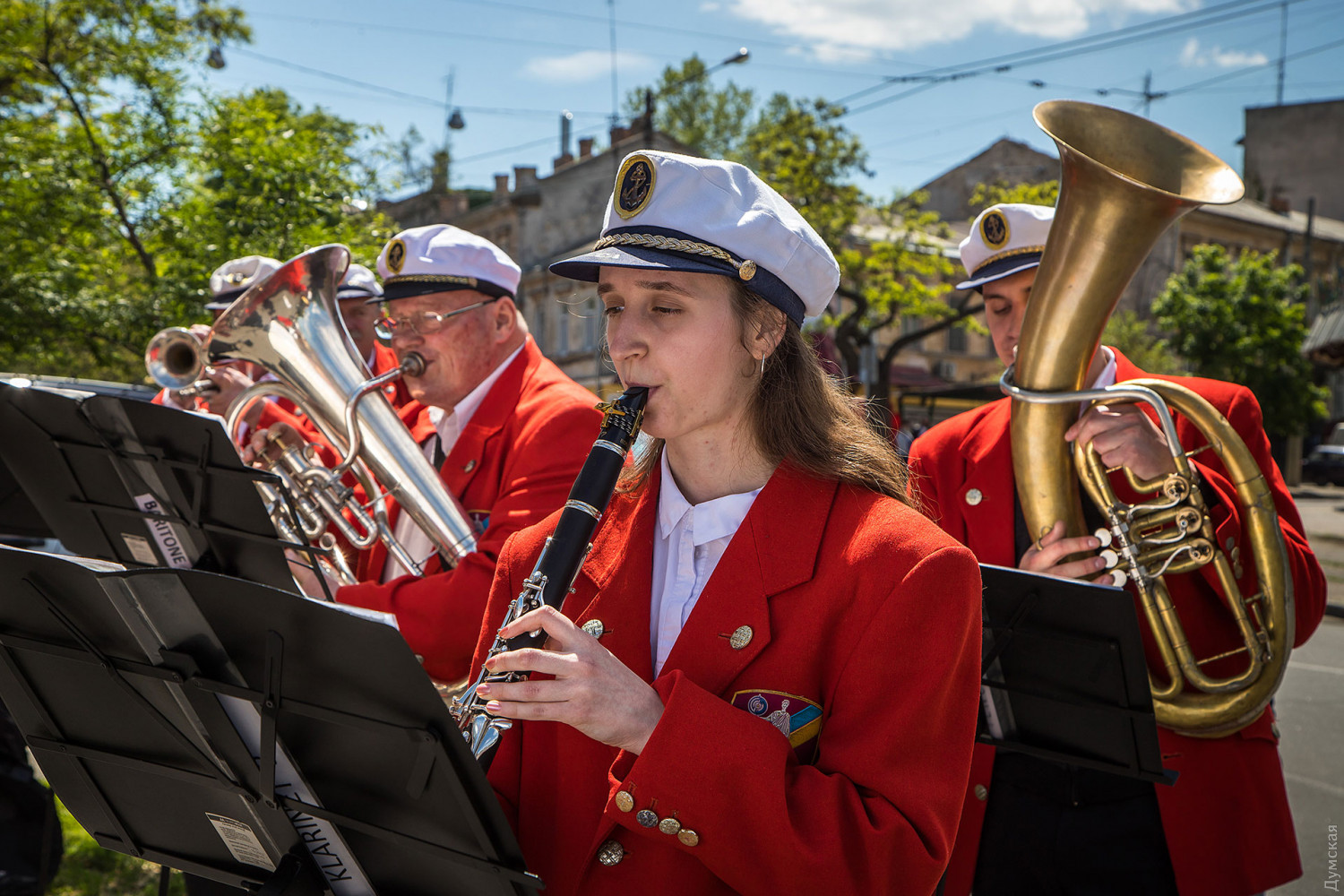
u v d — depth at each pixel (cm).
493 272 287
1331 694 661
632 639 145
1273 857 216
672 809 124
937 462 256
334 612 122
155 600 135
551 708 121
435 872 136
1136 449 213
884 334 2973
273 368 269
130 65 921
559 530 138
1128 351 2720
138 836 161
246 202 562
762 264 142
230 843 154
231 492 217
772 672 135
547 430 268
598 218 3008
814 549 140
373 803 134
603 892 135
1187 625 223
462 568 254
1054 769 222
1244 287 2605
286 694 130
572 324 2898
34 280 847
